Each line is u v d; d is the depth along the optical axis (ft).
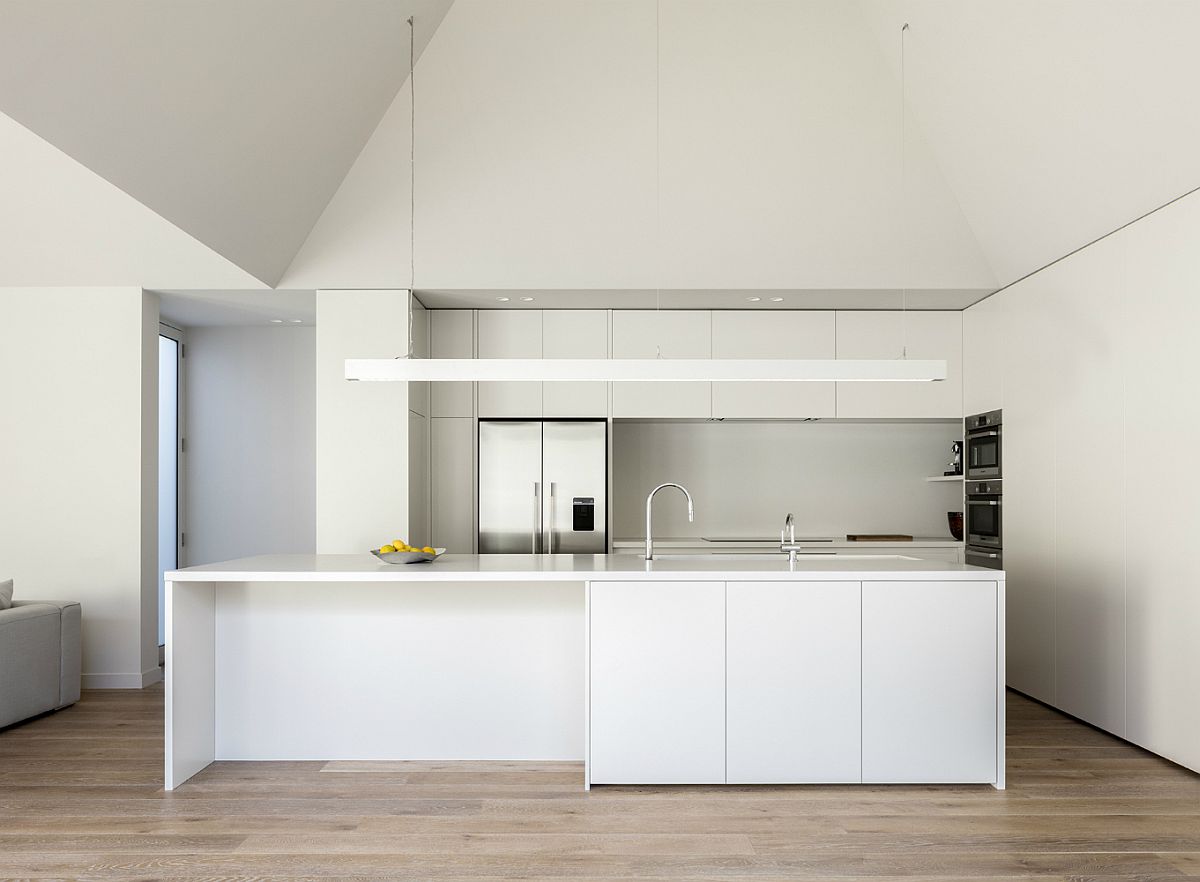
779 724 12.65
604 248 18.70
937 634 12.68
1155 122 12.77
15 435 18.97
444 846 10.54
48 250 17.83
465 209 18.48
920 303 20.66
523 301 20.21
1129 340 14.67
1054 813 11.60
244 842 10.66
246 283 18.86
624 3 17.35
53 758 13.97
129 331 19.04
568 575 12.66
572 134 17.97
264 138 14.53
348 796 12.25
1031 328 17.92
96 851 10.41
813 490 23.65
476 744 13.89
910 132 17.95
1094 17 12.25
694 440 23.53
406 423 19.07
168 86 11.58
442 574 12.60
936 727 12.65
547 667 13.88
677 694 12.66
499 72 17.62
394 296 19.02
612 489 23.32
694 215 18.44
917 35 15.83
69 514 18.97
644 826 11.17
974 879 9.66
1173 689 13.52
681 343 21.13
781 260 18.81
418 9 15.84
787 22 17.39
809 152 18.01
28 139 14.89
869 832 10.96
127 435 18.99
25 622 15.83
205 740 13.57
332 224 18.58
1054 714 16.75
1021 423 18.38
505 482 21.02
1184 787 12.60
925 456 23.76
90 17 9.65
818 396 21.42
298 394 23.81
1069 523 16.48
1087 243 15.87
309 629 13.94
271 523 23.80
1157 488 13.92
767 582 12.70
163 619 22.71
